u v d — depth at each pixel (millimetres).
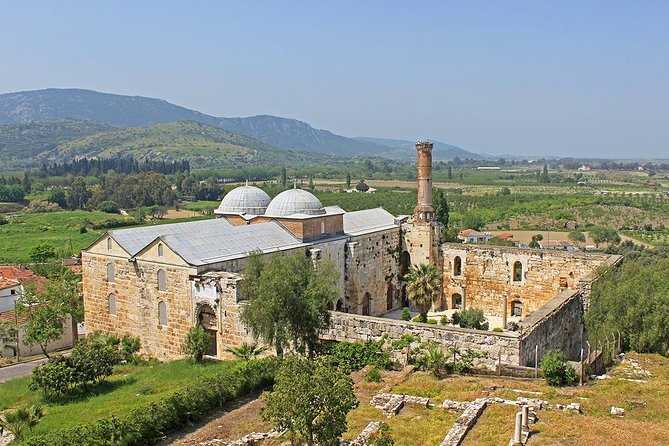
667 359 47688
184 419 39750
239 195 80938
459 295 85875
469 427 33750
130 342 63188
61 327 71688
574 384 41562
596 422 33000
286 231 71375
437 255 86438
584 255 75688
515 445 29953
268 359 48125
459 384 42750
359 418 36906
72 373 49781
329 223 75375
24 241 179125
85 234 191500
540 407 36188
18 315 77375
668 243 167500
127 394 48562
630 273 54031
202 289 57969
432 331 48938
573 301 60562
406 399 39375
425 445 31844
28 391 52438
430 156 84938
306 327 47500
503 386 41656
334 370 30406
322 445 28922
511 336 45875
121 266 64562
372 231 81125
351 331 52531
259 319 46875
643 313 50031
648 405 36188
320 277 49594
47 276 108250
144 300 63000
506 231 195750
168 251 60250
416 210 86188
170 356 61625
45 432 39156
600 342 50281
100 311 67312
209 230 66438
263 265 50781
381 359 49562
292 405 28094
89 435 34375
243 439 35125
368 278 79875
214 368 53062
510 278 81250
